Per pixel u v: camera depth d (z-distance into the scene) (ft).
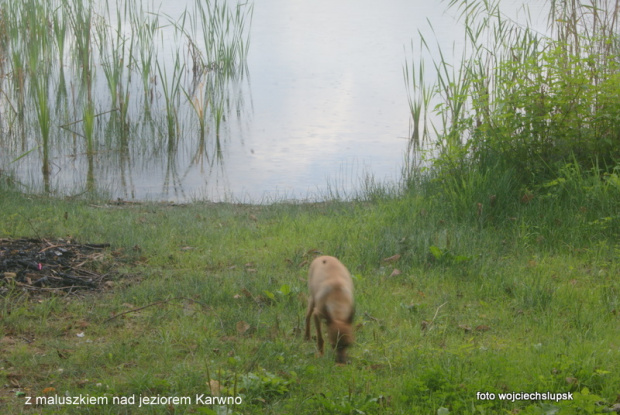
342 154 48.42
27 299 21.29
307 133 53.47
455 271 24.41
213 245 28.04
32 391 15.71
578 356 16.71
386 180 42.32
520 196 30.37
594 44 35.53
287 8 111.45
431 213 30.71
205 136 53.06
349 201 37.65
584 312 20.59
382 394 15.21
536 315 20.61
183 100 61.21
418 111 52.42
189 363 17.42
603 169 31.37
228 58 65.72
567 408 13.73
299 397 15.48
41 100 44.47
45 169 44.65
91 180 43.01
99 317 20.27
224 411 14.37
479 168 32.55
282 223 31.42
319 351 17.87
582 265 25.14
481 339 18.99
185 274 24.14
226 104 60.95
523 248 26.63
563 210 28.94
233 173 44.96
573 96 31.35
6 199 33.88
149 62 55.31
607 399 14.87
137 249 26.78
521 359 16.98
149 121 54.85
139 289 22.38
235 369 16.99
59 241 27.04
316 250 26.89
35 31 53.42
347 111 59.06
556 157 32.09
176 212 34.06
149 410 14.84
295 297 21.94
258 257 26.55
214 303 21.65
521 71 33.14
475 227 28.68
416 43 81.30
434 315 20.68
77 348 18.17
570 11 35.88
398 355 17.72
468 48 75.92
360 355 17.89
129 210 34.45
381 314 20.84
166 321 20.13
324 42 86.02
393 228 29.25
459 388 15.20
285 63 75.92
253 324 19.80
